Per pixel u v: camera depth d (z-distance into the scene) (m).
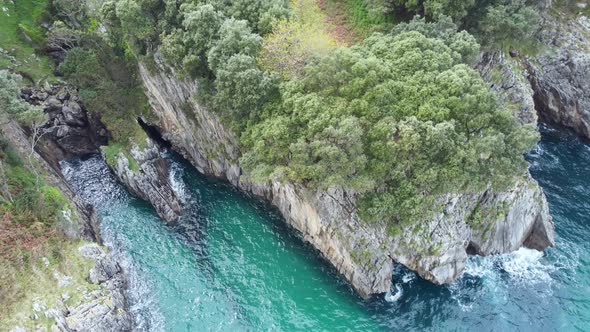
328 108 53.53
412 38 59.16
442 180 53.16
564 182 69.94
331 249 59.78
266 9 64.69
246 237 64.50
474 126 53.38
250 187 70.44
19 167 63.56
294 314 54.62
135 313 55.41
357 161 51.62
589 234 61.28
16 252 52.53
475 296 54.91
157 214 68.56
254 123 59.78
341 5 72.88
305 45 59.16
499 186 53.53
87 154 80.25
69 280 52.81
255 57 59.53
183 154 78.50
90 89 77.12
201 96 65.44
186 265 60.81
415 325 52.56
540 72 80.31
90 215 67.06
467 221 57.69
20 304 48.69
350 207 57.00
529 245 60.59
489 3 69.19
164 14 68.81
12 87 58.53
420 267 57.09
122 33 75.62
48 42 83.25
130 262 61.22
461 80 53.38
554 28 79.94
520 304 53.62
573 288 54.91
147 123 80.31
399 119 54.03
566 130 81.50
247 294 57.09
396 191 54.25
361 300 56.00
